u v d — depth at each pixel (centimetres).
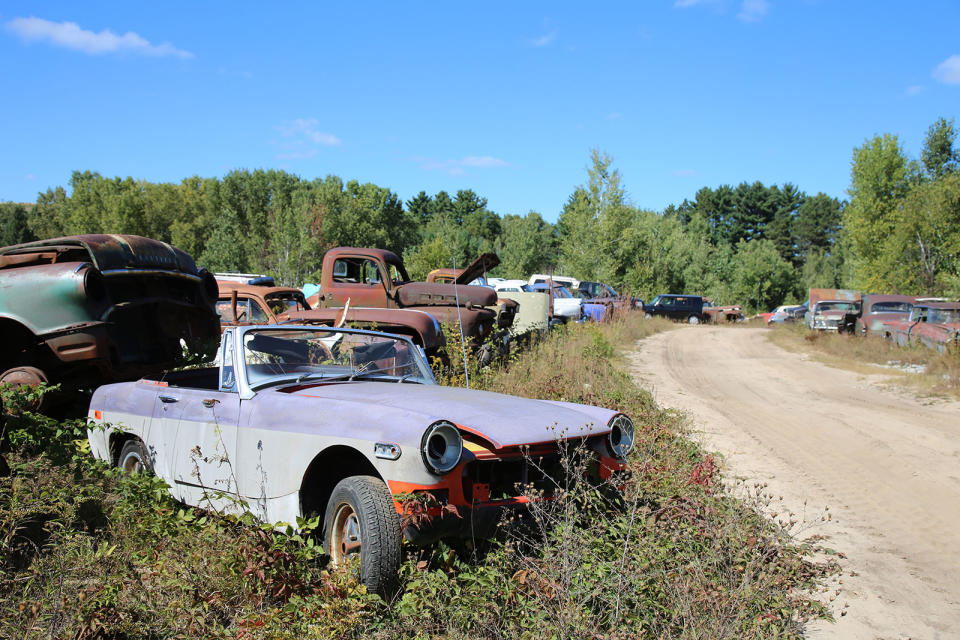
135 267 731
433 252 4841
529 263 5562
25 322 680
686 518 457
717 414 1106
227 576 380
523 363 1145
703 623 351
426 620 358
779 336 2925
